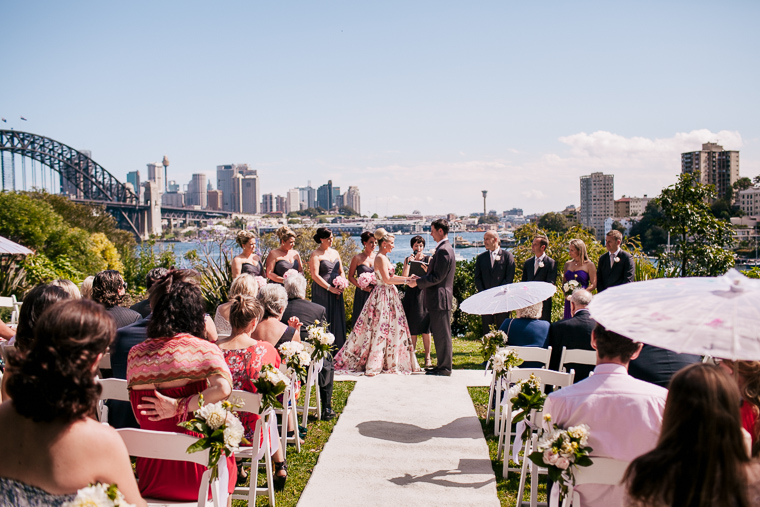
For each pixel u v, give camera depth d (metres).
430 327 7.61
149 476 2.89
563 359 4.36
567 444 2.40
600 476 2.49
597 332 2.66
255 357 3.74
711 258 10.53
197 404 2.80
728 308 2.08
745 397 2.68
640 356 3.83
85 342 1.81
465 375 7.16
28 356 1.79
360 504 3.75
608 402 2.52
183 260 11.16
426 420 5.44
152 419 2.84
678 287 2.37
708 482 1.67
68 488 1.80
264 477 4.18
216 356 2.90
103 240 31.09
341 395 6.32
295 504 3.79
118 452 1.87
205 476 2.55
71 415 1.78
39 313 3.03
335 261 7.98
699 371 1.76
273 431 3.80
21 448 1.80
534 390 3.38
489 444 4.86
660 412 2.47
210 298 10.11
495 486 4.04
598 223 129.00
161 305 2.93
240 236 7.80
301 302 5.59
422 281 7.06
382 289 7.37
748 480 1.79
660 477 1.72
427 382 6.81
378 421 5.40
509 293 5.12
